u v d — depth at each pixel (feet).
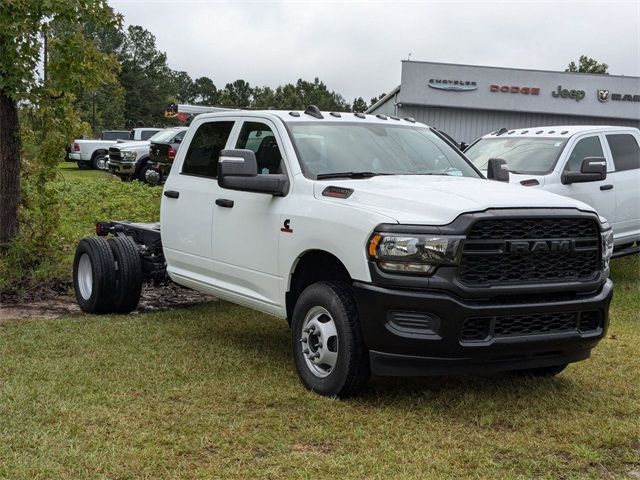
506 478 13.17
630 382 19.38
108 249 25.23
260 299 19.86
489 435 15.29
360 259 16.22
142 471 13.05
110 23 31.12
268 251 19.26
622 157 35.99
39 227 32.35
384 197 16.93
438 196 16.63
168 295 29.63
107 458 13.46
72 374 18.34
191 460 13.60
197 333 23.09
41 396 16.60
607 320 17.47
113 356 20.13
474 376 19.44
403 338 15.61
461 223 15.57
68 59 30.86
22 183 32.37
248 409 16.33
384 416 16.06
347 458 13.79
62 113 32.12
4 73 29.12
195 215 22.31
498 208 16.05
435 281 15.46
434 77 115.75
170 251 23.67
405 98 116.16
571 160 34.01
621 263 41.57
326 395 17.16
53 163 32.53
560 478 13.32
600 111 117.39
